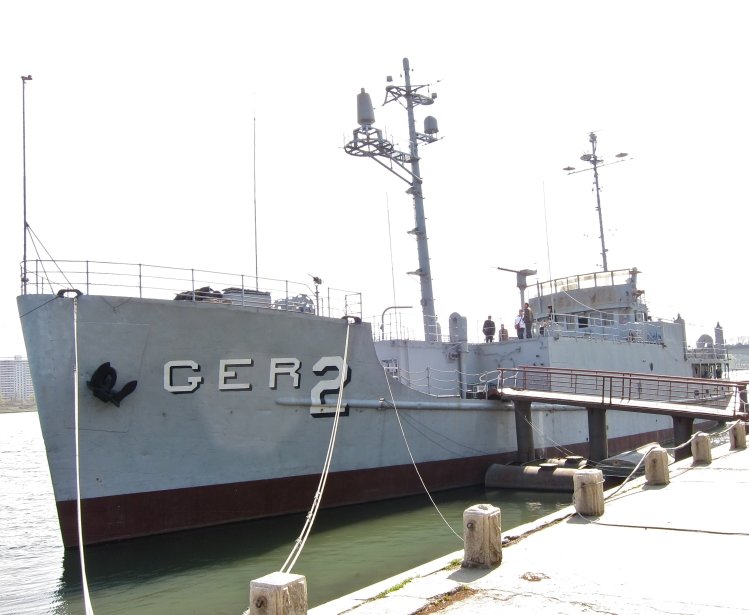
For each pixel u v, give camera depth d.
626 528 8.09
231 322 12.74
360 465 14.78
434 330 19.94
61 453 11.37
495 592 5.87
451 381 18.16
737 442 15.30
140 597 9.42
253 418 13.11
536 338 20.03
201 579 10.10
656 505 9.34
